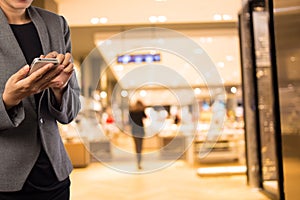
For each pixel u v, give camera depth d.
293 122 3.13
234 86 13.27
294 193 3.18
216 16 7.55
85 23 7.79
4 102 0.84
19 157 0.93
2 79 0.93
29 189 0.97
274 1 3.50
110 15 7.33
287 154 3.31
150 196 4.93
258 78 5.38
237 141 8.35
